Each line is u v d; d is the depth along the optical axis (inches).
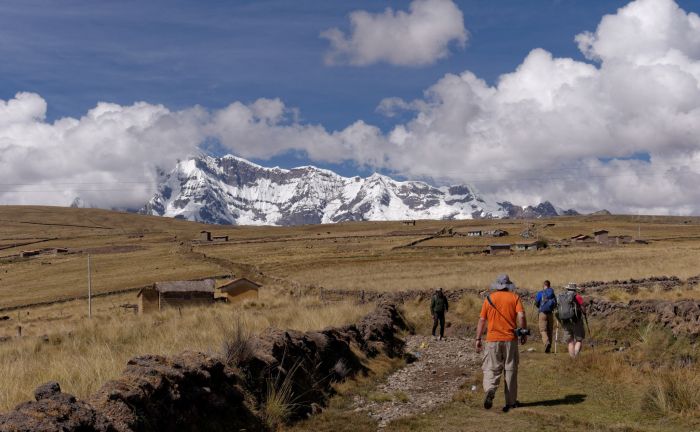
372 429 382.3
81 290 3969.0
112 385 280.1
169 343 564.4
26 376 393.4
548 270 2477.9
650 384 437.7
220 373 370.9
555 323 758.5
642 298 928.3
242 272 4387.3
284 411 396.5
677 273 1833.2
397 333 914.1
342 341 573.0
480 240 6545.3
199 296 2426.2
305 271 4160.9
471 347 801.6
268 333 476.1
